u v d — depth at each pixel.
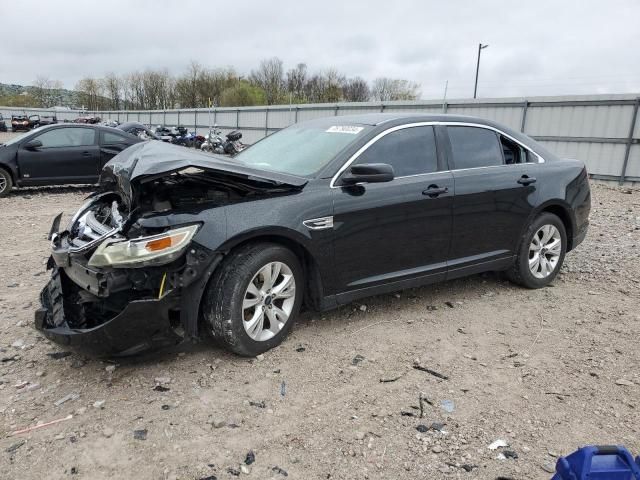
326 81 75.00
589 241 7.16
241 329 3.46
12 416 2.96
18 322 4.21
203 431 2.84
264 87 75.31
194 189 3.73
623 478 1.90
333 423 2.93
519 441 2.79
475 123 4.75
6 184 10.41
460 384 3.36
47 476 2.50
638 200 11.68
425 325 4.25
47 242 6.88
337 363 3.59
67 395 3.17
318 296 3.87
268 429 2.87
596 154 15.61
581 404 3.15
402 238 4.15
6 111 68.69
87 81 91.94
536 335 4.11
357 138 4.07
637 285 5.28
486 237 4.68
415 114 4.50
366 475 2.53
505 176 4.73
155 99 87.31
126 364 3.54
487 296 4.95
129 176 3.28
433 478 2.51
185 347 3.64
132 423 2.90
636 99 14.51
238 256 3.45
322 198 3.74
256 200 3.54
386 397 3.19
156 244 3.07
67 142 10.88
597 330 4.20
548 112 16.64
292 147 4.41
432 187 4.25
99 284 3.24
